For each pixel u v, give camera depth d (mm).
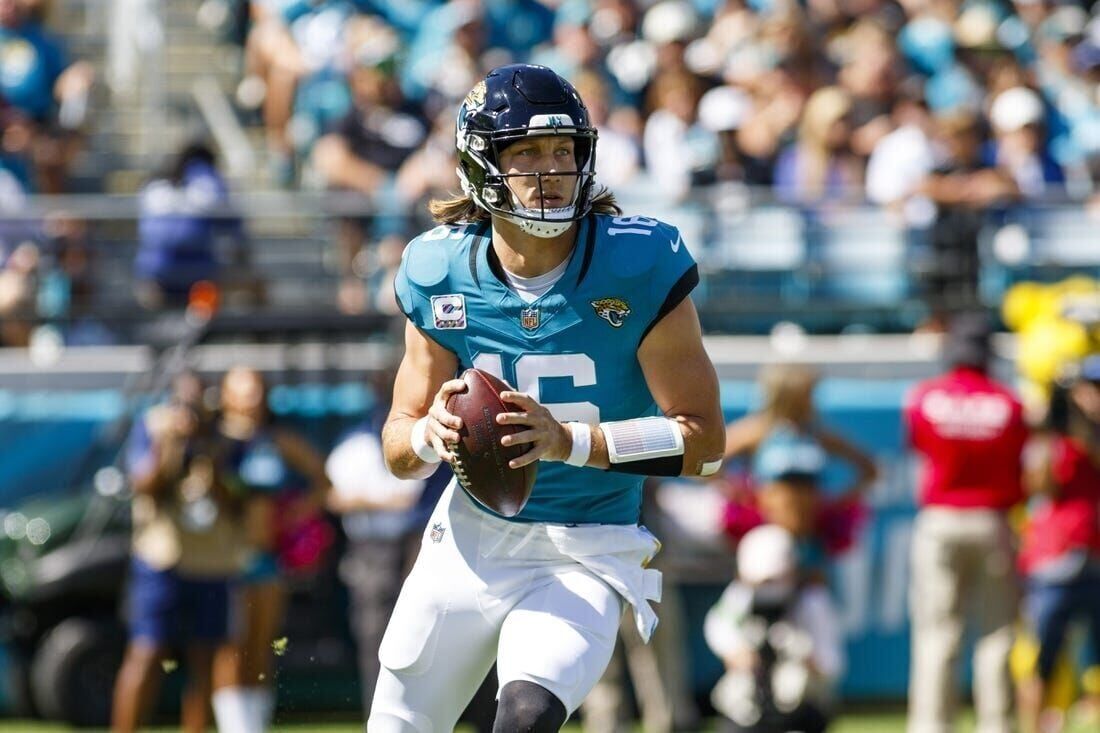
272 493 27609
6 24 37844
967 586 29203
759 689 26203
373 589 27875
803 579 27312
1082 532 29109
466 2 39719
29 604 29547
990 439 28719
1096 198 34406
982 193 34281
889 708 33188
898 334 34219
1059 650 29375
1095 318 29359
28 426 31938
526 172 13695
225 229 33188
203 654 27500
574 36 38156
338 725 29984
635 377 14266
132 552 28312
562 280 13914
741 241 33875
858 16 42000
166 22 45688
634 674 30844
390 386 28562
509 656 13852
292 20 40531
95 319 32938
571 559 14344
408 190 34094
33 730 29953
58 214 33281
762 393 30844
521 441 13406
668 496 30484
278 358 31828
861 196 34156
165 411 27297
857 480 28859
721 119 35719
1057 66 42156
